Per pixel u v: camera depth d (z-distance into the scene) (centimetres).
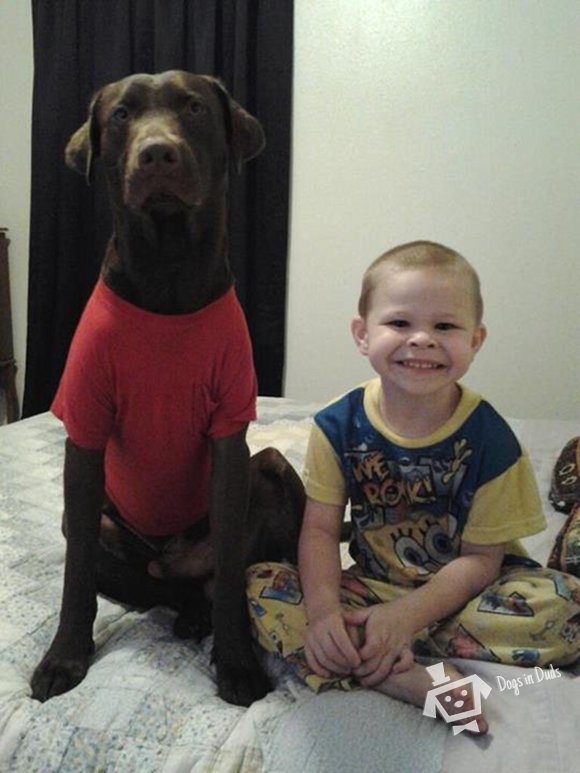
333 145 239
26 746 73
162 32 237
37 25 252
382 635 77
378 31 229
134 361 88
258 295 249
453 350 83
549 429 180
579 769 65
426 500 88
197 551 102
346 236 243
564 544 99
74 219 256
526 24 217
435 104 228
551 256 226
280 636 83
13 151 276
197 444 97
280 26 231
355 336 94
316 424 94
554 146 220
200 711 77
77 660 86
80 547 90
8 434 174
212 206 93
